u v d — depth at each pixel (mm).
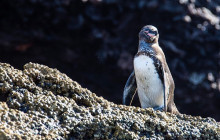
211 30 25297
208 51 25125
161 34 24844
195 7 25484
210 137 8844
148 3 24172
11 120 8086
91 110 9000
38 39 23781
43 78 9727
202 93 24922
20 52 24281
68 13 23609
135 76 12773
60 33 23797
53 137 8039
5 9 23250
